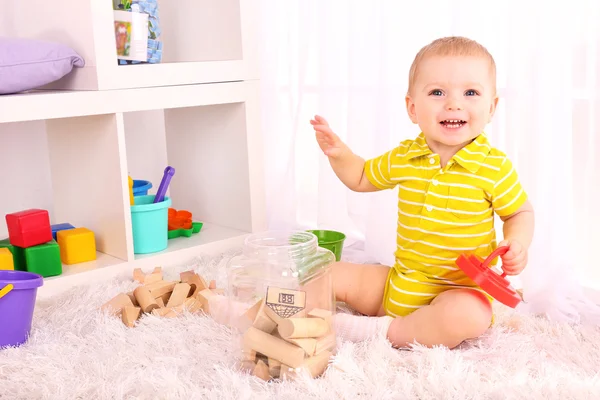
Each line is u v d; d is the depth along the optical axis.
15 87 1.33
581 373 0.97
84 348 1.07
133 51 1.51
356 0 1.58
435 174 1.11
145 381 0.94
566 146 1.26
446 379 0.91
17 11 1.61
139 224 1.49
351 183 1.24
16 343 1.10
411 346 1.04
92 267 1.42
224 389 0.91
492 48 1.37
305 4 1.72
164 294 1.28
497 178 1.09
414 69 1.14
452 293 1.06
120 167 1.42
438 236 1.11
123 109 1.40
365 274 1.21
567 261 1.27
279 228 1.86
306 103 1.78
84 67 1.39
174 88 1.47
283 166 1.88
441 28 1.47
